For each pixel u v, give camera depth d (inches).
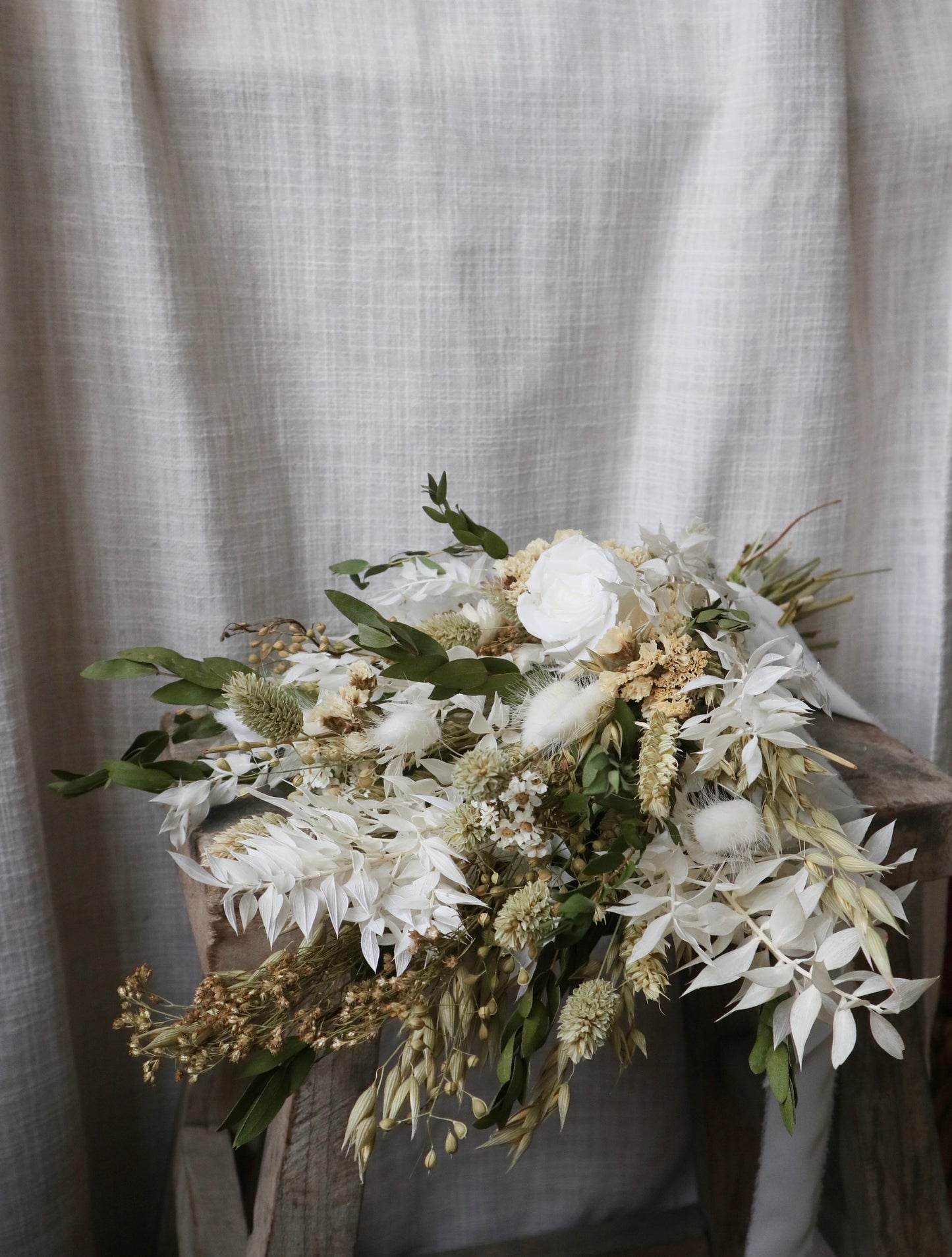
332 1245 28.2
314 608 34.5
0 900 30.9
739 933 24.3
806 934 23.5
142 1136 38.1
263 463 33.0
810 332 33.8
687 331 34.0
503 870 25.3
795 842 25.0
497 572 28.4
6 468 30.7
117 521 32.3
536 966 25.5
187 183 30.8
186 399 31.3
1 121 29.0
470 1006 24.1
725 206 32.8
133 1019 23.7
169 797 26.9
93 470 31.8
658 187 33.2
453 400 33.6
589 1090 40.0
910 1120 31.5
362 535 34.3
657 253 33.8
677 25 32.6
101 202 29.8
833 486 35.3
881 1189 31.6
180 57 30.0
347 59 30.9
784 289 33.3
